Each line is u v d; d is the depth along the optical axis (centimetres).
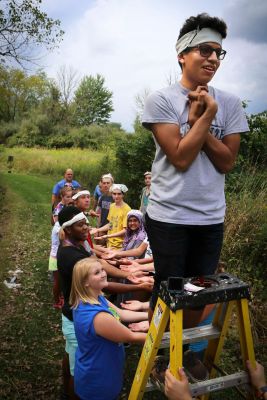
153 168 208
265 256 530
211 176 194
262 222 561
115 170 1434
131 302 358
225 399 341
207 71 191
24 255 814
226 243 548
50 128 4262
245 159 795
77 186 881
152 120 192
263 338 433
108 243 631
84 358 268
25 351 443
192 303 177
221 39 193
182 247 196
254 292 489
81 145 3838
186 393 175
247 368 194
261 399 189
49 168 2333
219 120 198
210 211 194
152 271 411
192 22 192
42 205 1434
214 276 197
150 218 205
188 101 193
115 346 267
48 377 396
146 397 346
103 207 775
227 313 205
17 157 2634
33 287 634
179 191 190
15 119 4428
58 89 4741
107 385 266
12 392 370
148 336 205
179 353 177
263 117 834
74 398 320
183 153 181
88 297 269
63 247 345
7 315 531
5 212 1280
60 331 493
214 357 214
